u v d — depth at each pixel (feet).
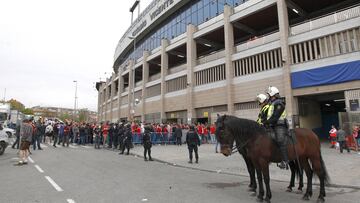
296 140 21.68
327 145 72.33
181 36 131.13
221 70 106.52
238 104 98.37
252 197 22.59
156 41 161.07
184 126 89.30
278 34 86.89
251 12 94.99
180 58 153.17
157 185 27.30
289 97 80.23
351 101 68.44
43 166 39.45
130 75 176.14
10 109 118.93
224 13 104.22
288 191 25.09
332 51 73.46
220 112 105.60
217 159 49.83
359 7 69.41
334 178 30.30
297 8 95.09
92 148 74.18
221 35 118.21
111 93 220.23
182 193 23.84
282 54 83.05
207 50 139.95
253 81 92.68
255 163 21.63
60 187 25.82
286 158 20.83
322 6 96.68
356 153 54.65
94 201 20.98
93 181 28.86
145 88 156.76
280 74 84.69
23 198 21.88
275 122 21.49
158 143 84.12
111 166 40.78
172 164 45.11
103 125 80.02
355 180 29.01
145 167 41.06
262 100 23.97
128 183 28.04
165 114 136.46
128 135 60.13
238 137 22.13
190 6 132.26
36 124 65.67
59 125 78.95
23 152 41.55
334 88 71.92
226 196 22.89
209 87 110.32
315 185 28.02
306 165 22.76
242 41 122.83
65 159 47.80
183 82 125.59
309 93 77.15
